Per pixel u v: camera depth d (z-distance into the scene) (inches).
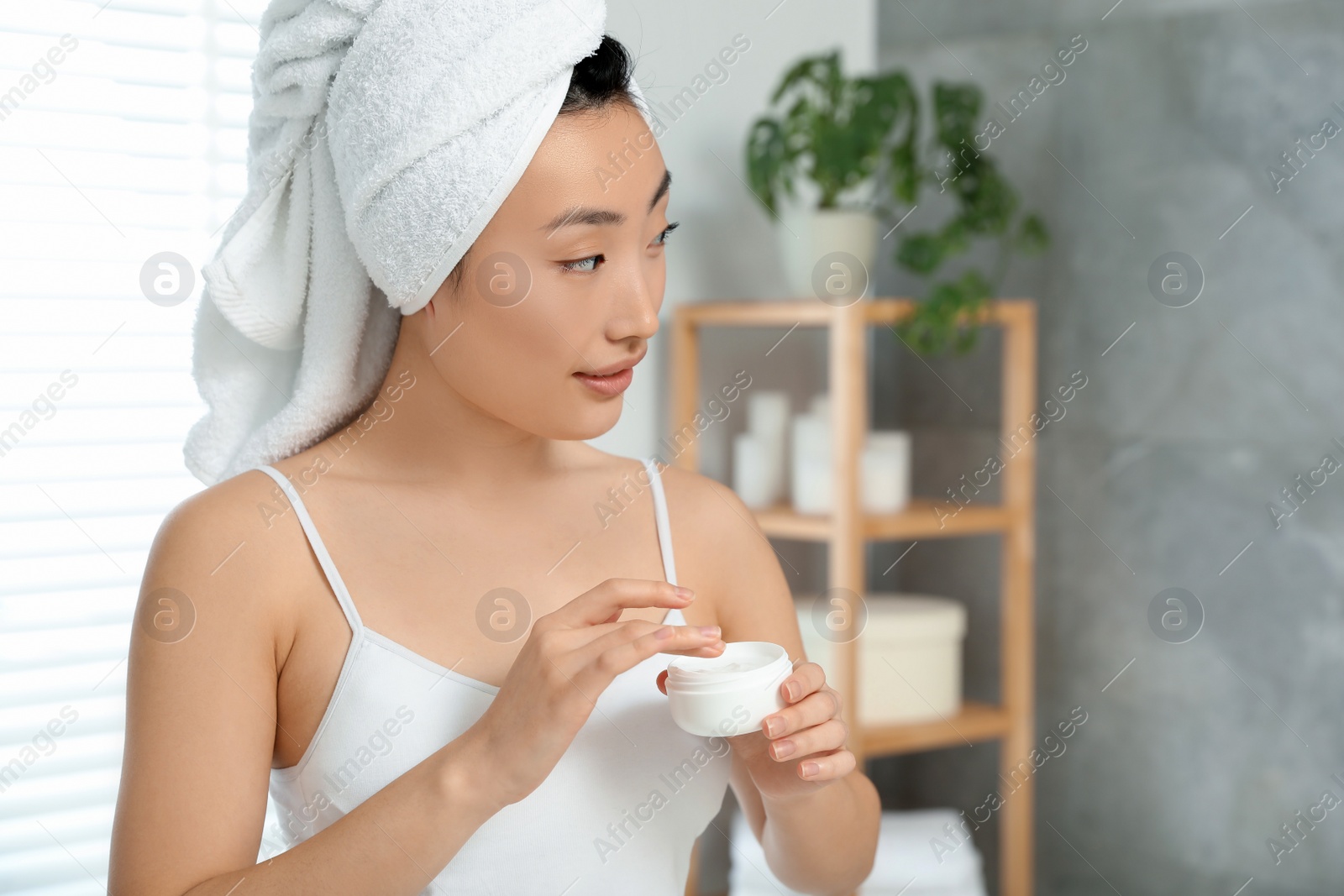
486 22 26.4
